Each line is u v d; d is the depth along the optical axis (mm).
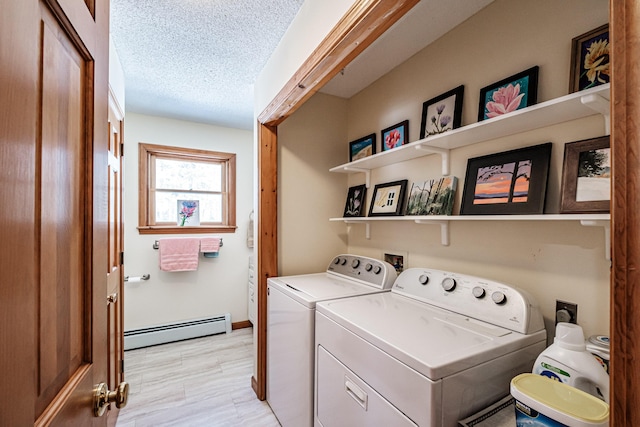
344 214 2475
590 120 1104
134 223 3025
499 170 1388
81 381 619
